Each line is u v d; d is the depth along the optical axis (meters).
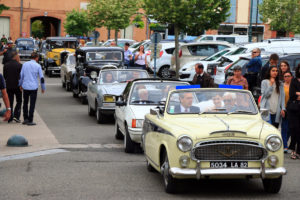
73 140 15.01
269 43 27.92
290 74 13.30
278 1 57.47
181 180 10.30
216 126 8.96
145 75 19.42
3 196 8.96
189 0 34.06
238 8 72.31
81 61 25.02
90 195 9.02
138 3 52.22
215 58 30.05
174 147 8.80
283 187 9.73
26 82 17.45
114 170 11.09
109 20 51.44
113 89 18.27
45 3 72.69
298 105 12.45
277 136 8.84
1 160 12.16
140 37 75.56
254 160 8.73
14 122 18.31
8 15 71.00
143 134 11.34
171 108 10.08
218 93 10.28
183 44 33.41
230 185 9.91
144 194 9.12
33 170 11.05
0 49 36.81
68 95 28.23
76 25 61.44
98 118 18.42
